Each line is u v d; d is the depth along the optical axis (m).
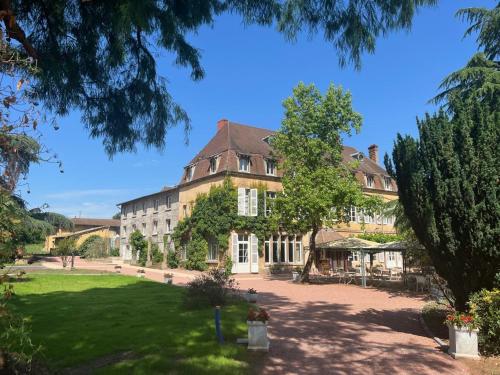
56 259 43.06
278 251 33.12
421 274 20.58
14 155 2.96
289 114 23.64
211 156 32.88
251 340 7.61
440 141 8.09
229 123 34.62
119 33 5.30
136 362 6.49
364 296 17.53
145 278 23.70
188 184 34.94
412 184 8.54
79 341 7.84
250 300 14.38
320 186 22.36
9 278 3.08
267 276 29.41
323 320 11.22
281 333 9.33
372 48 5.54
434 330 9.82
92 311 11.43
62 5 5.35
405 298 16.83
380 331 9.80
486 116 7.96
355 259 37.94
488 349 7.57
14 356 3.77
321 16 5.53
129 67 6.37
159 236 39.62
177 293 16.08
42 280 20.45
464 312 8.00
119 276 24.27
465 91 13.87
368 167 41.81
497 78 12.76
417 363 7.05
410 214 9.03
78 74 5.97
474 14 14.59
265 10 5.75
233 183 31.08
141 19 4.95
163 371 6.14
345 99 23.36
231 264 30.22
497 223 7.34
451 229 7.95
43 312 11.23
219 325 8.07
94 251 50.72
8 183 2.92
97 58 6.05
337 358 7.30
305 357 7.32
